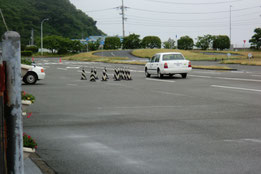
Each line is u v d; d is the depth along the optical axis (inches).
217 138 287.7
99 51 3996.1
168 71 957.8
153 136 297.1
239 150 249.8
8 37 98.9
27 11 6761.8
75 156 238.2
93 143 275.0
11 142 98.7
